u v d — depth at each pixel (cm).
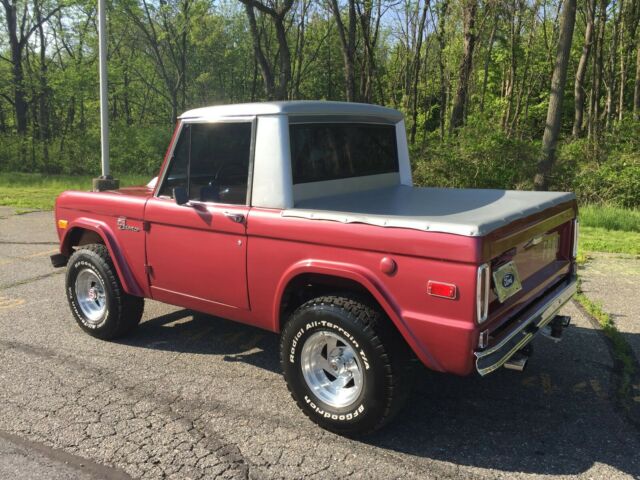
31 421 364
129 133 2602
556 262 410
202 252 406
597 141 1595
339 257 329
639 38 2342
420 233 295
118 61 3116
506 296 312
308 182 385
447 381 424
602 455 323
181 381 425
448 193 440
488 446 335
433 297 294
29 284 700
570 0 1431
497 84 3412
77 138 2644
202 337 518
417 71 2559
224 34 3938
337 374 347
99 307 517
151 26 3095
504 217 309
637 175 1353
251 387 416
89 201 493
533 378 427
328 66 3938
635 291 640
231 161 388
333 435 348
